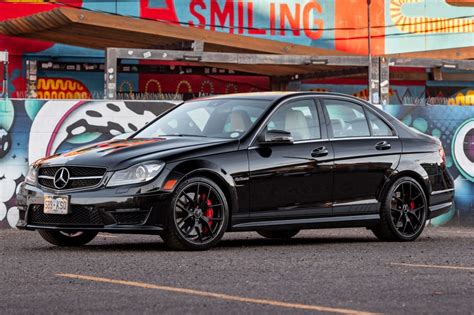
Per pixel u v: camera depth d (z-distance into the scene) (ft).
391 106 47.78
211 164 30.78
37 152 44.29
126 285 21.56
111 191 29.60
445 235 40.09
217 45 94.17
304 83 116.47
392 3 116.26
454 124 48.16
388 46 115.96
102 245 33.35
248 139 32.04
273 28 112.16
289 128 33.30
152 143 31.53
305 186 33.01
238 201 31.37
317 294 20.29
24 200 31.35
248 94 34.94
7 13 101.55
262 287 21.38
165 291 20.57
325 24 114.21
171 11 107.96
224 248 31.73
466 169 48.08
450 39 118.01
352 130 35.01
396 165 35.55
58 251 30.48
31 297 19.75
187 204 30.40
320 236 38.75
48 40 98.63
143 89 109.50
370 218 34.78
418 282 22.35
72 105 44.65
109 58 80.89
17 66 104.27
